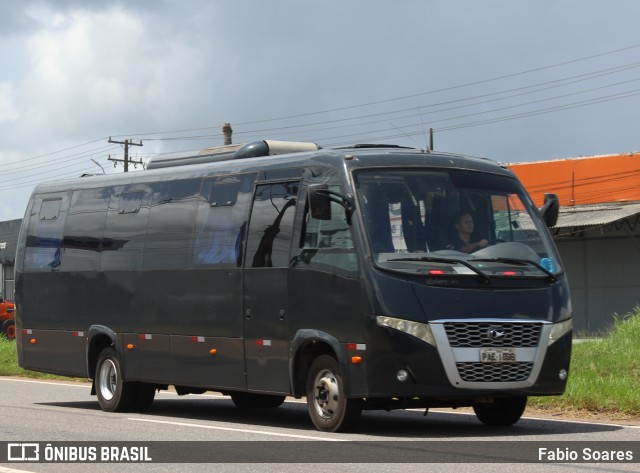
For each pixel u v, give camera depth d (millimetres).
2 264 65812
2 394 19469
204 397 19453
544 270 12266
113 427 13391
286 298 12922
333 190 12523
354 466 9523
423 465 9523
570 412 14484
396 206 12211
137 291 15680
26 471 9617
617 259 40094
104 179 16891
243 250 13742
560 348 12086
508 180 12984
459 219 12367
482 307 11750
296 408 16891
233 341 13797
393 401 12258
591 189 41656
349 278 12008
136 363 15656
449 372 11547
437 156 12852
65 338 17172
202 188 14742
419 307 11586
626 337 20078
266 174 13680
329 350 12617
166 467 9766
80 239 17031
